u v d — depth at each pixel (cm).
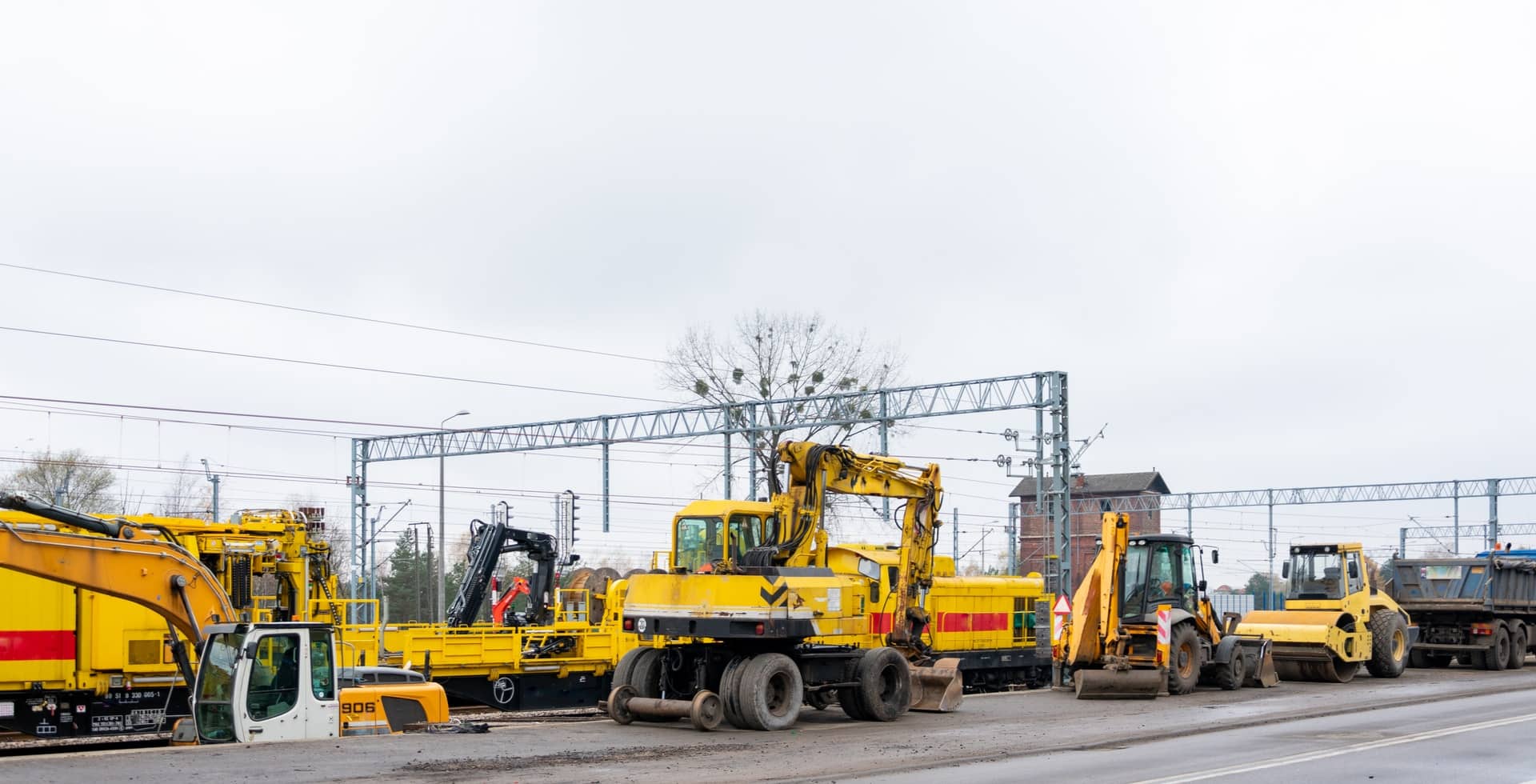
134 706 2252
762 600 1969
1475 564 3494
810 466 2270
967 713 2253
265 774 1420
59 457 6538
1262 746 1736
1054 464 3866
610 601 3112
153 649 2253
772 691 1998
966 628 2998
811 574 2100
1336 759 1594
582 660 3023
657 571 2158
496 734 1856
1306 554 3144
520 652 2909
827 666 2100
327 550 2558
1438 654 3566
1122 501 8425
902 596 2434
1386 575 3812
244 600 2377
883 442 4166
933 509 2503
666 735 1888
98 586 1733
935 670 2291
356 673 2033
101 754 1573
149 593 1780
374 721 1859
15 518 2133
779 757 1647
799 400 4341
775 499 2314
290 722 1736
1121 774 1477
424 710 1911
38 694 2152
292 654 1752
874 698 2097
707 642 2103
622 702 2052
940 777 1465
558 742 1788
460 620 3362
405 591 7925
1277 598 7556
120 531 1777
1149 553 2700
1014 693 2678
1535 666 3734
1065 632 2756
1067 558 3819
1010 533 6619
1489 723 1989
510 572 6819
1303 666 3038
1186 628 2644
